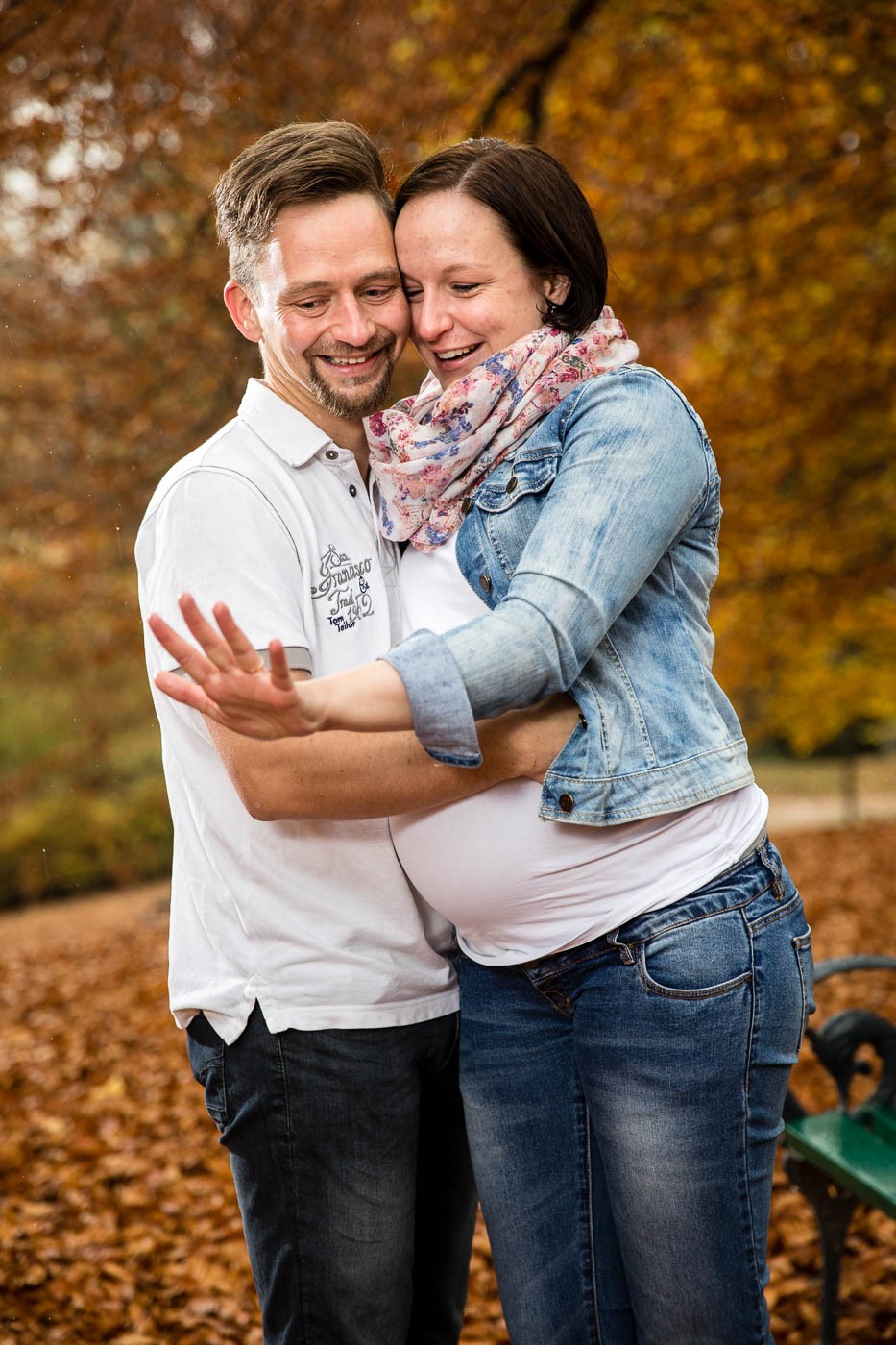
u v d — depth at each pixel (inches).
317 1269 79.7
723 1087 72.7
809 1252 144.1
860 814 909.8
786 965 75.7
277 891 78.3
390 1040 79.9
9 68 250.2
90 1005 309.4
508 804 75.6
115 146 276.1
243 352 322.7
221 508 74.5
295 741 70.8
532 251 77.6
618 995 74.0
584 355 77.0
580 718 74.1
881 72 293.3
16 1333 131.5
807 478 384.2
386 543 81.3
